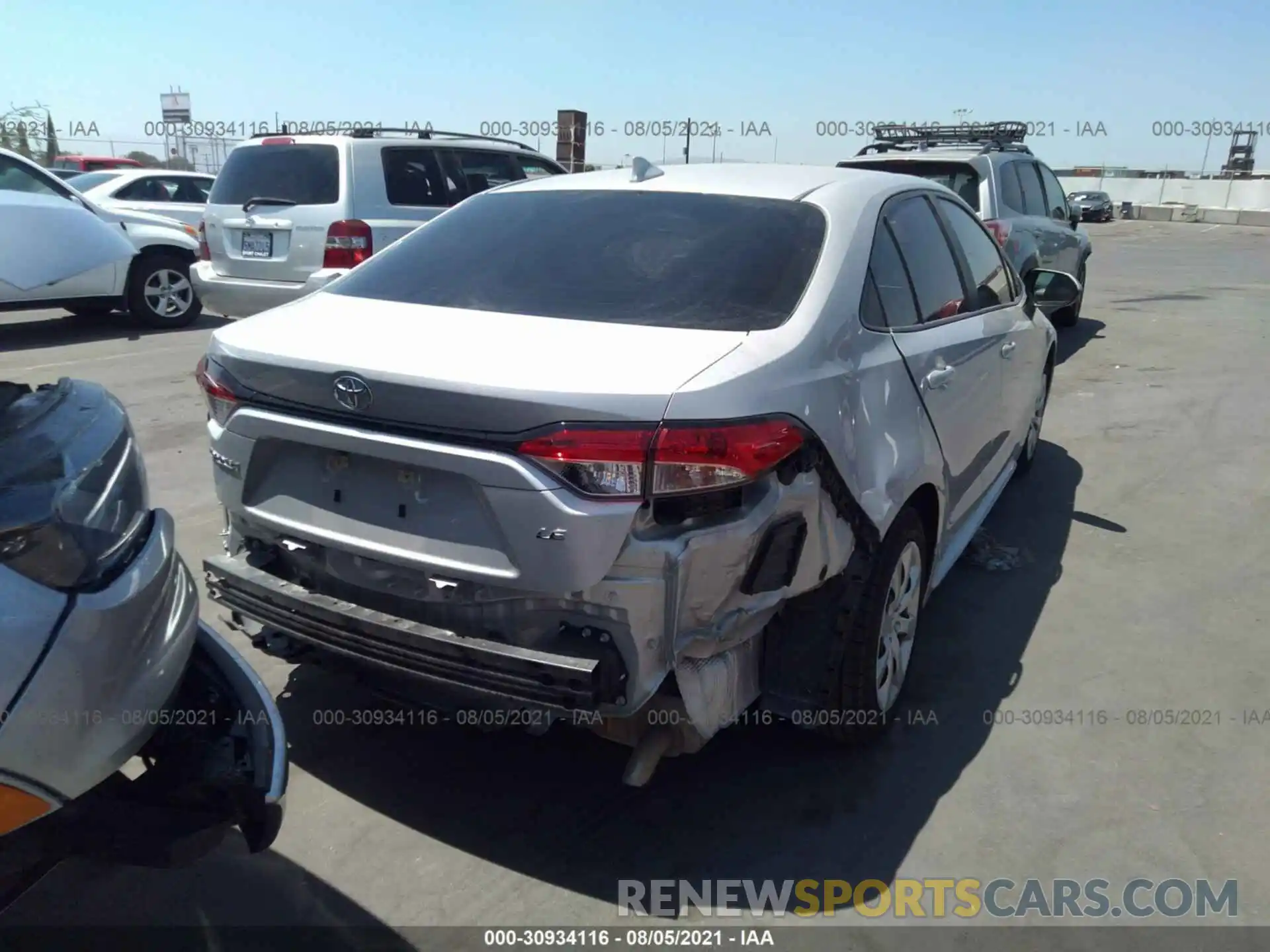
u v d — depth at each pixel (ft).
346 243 24.23
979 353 12.64
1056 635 13.29
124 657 6.29
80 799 6.52
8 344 31.09
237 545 9.88
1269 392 26.14
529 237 10.66
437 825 9.50
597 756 10.61
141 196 47.60
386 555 8.37
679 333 8.70
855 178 11.62
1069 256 32.45
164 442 20.38
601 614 7.78
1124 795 10.03
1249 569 15.42
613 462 7.48
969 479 13.15
